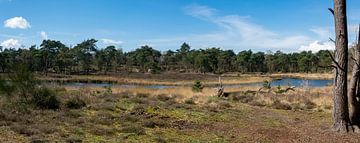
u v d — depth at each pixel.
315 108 23.59
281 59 151.62
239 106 23.94
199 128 14.80
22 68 17.92
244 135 13.60
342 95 14.51
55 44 123.00
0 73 18.59
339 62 14.42
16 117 14.02
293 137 13.32
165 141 11.98
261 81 88.75
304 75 120.50
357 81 14.55
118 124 14.84
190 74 122.25
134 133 13.05
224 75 121.38
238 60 150.00
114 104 20.30
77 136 11.86
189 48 173.50
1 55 99.44
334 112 14.73
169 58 162.12
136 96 27.56
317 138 13.24
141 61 144.62
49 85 20.19
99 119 15.05
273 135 13.64
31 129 12.05
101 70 132.25
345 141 12.80
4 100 17.11
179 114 18.12
